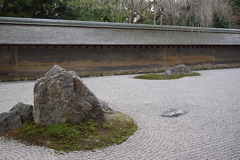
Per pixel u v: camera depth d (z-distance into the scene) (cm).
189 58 2312
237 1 3434
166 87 1212
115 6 2827
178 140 514
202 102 862
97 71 1911
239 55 2608
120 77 1742
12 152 457
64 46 1762
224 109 762
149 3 2681
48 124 545
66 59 1798
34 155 445
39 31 1766
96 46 1866
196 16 2547
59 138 499
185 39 2286
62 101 547
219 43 2408
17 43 1575
